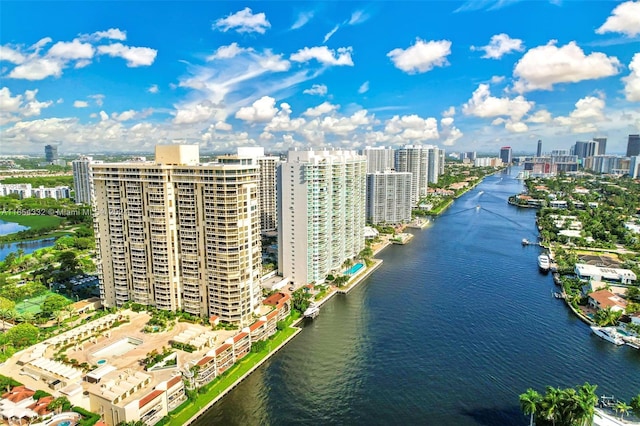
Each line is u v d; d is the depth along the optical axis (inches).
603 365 7495.1
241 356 7815.0
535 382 7022.6
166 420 6048.2
